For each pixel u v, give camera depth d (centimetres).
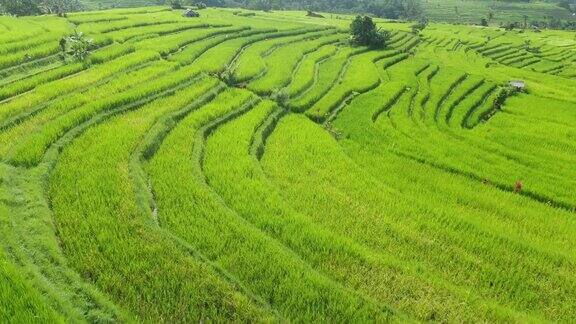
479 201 2773
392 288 1853
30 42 4356
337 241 2075
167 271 1756
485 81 6094
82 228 1919
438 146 3600
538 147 3881
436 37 9806
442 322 1722
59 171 2331
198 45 5594
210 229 2053
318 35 7638
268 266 1866
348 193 2616
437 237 2277
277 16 9788
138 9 8331
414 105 4578
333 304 1700
